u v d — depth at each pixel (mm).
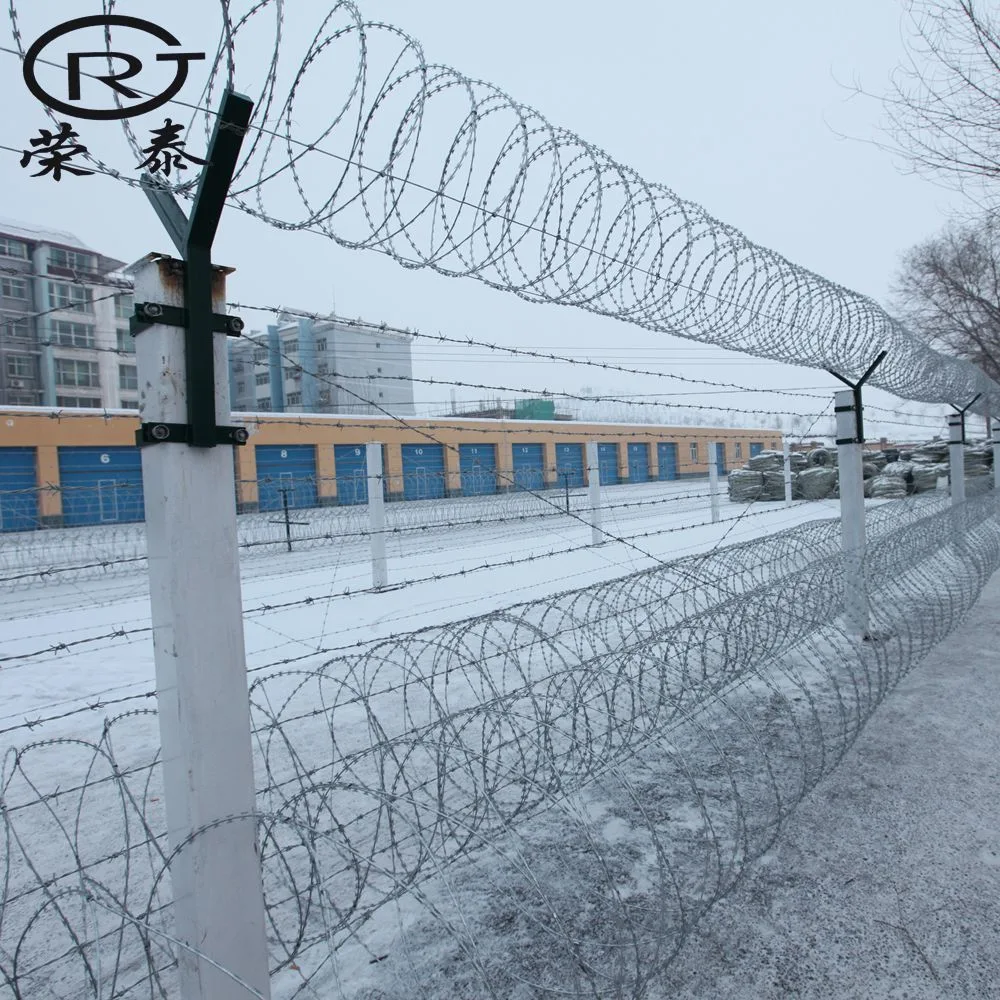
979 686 4387
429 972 2129
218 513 1581
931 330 13859
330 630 6410
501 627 6238
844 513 5426
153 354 1533
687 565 3938
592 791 3170
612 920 2311
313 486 19047
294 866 2725
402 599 7711
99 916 2531
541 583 7863
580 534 13312
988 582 7551
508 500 16281
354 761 2043
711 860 2615
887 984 2016
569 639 5508
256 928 1603
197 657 1533
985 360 13250
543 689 4398
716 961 2121
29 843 3027
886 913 2318
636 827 2867
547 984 2043
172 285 1547
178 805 1558
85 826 3166
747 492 18703
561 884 2516
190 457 1548
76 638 6605
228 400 1611
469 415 20500
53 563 10164
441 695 4641
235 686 1585
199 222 1546
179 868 1560
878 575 4809
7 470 14773
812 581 3838
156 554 1561
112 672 5582
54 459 15281
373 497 8008
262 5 1618
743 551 4488
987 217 7484
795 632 3814
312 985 2082
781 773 3281
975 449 17328
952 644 5266
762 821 2867
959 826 2812
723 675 3113
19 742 4137
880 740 3633
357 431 20031
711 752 3492
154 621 1585
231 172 1562
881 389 6289
